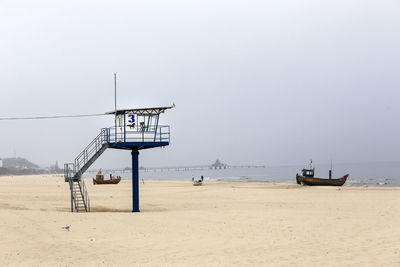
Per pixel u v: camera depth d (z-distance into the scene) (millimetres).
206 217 24875
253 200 38750
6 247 15406
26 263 13320
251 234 18719
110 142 30984
